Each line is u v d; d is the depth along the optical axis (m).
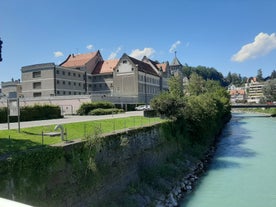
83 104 45.66
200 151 33.41
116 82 85.19
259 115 107.12
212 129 44.34
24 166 11.95
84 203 14.77
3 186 10.97
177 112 33.81
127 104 60.78
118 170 18.50
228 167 28.09
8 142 14.86
